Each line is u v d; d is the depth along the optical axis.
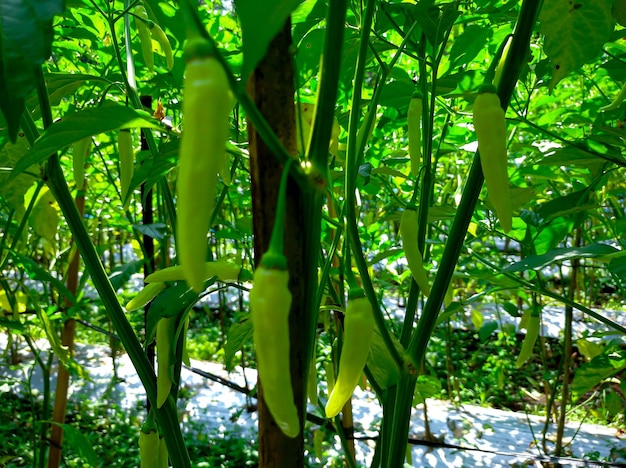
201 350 2.12
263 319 0.21
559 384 1.65
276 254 0.21
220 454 1.41
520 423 1.56
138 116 0.29
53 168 0.40
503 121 0.29
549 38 0.45
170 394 0.46
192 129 0.19
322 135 0.27
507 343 1.94
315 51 0.56
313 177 0.27
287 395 0.21
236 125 0.56
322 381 1.67
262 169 0.27
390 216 0.74
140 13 0.61
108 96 0.83
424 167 0.49
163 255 0.69
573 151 0.64
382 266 1.37
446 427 1.52
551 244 0.73
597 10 0.43
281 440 0.29
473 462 1.32
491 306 2.30
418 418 1.58
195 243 0.19
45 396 0.98
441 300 0.38
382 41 0.58
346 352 0.29
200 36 0.20
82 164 0.47
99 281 0.44
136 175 0.46
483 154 0.29
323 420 0.69
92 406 1.61
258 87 0.26
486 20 0.73
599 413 1.62
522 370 1.98
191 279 0.20
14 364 1.83
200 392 1.72
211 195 0.19
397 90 0.64
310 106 0.41
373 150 0.87
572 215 0.71
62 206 0.42
